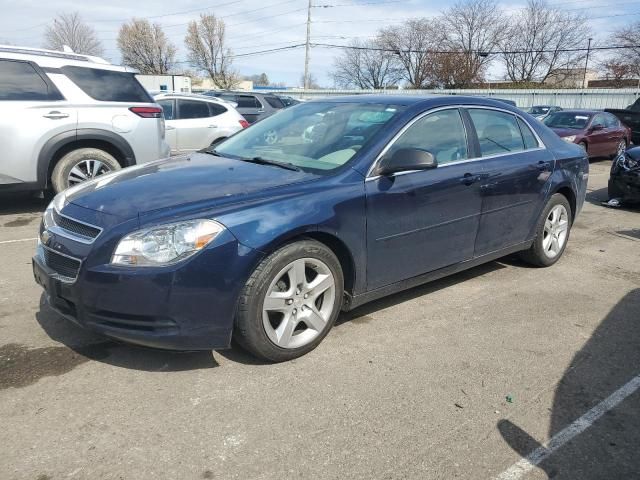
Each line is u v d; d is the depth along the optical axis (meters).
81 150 6.75
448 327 3.87
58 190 6.70
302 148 3.92
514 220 4.70
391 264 3.73
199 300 2.87
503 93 36.97
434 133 4.03
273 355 3.20
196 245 2.84
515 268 5.26
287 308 3.20
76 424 2.64
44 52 6.54
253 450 2.50
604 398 3.04
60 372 3.09
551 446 2.62
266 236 2.99
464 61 55.25
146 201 3.08
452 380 3.17
